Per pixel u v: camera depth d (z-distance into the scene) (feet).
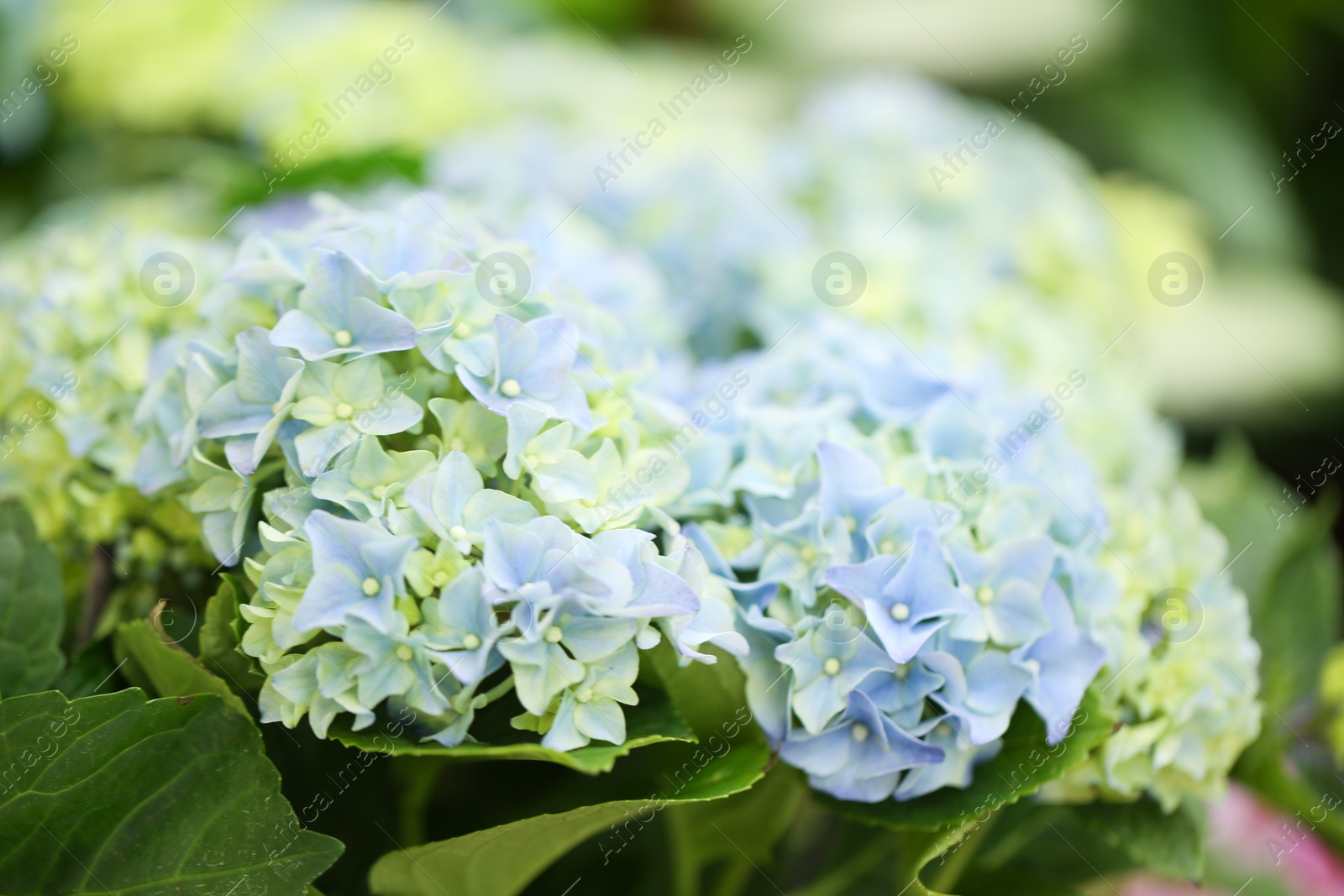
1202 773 2.44
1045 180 3.18
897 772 2.36
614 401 2.38
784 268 2.85
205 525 2.33
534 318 2.38
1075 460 2.54
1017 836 2.60
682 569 2.32
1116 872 2.62
